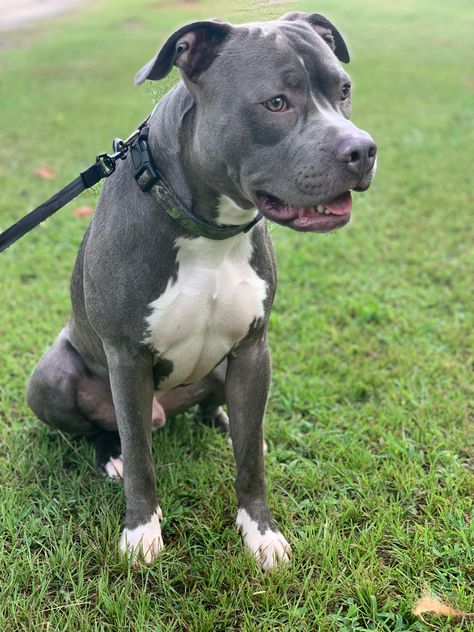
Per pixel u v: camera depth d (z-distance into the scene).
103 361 0.93
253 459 0.86
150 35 5.32
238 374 0.87
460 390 1.16
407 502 0.91
